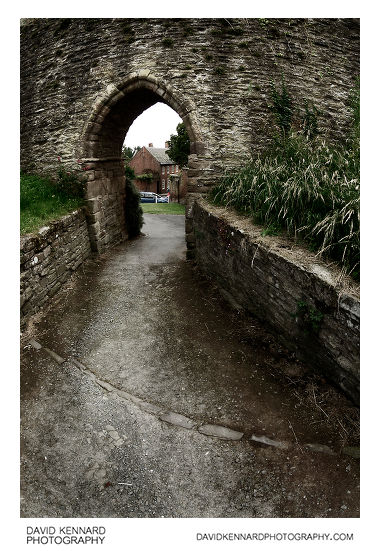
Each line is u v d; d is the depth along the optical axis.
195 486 2.38
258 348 3.69
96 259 6.80
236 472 2.46
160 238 9.45
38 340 3.87
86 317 4.50
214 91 6.12
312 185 3.79
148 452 2.62
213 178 6.26
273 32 6.17
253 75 6.14
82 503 2.27
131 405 3.05
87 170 6.63
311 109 6.42
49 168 7.06
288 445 2.62
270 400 3.04
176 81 6.12
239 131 6.20
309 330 3.12
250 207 4.66
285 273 3.30
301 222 3.71
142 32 6.16
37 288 4.33
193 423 2.86
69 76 6.69
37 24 6.97
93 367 3.56
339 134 6.59
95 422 2.87
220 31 6.05
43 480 2.39
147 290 5.34
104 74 6.41
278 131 6.24
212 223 5.03
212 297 4.88
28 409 2.96
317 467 2.45
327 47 6.49
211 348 3.80
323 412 2.84
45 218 5.04
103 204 7.34
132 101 6.95
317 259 3.23
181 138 18.03
